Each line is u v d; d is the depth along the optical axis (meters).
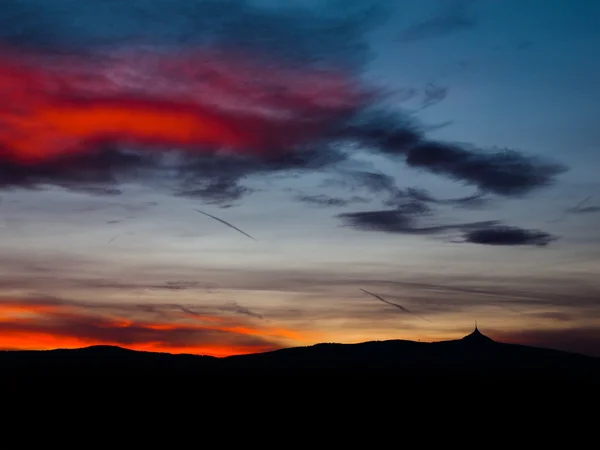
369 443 64.88
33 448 59.84
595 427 69.75
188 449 62.00
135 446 61.47
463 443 64.88
